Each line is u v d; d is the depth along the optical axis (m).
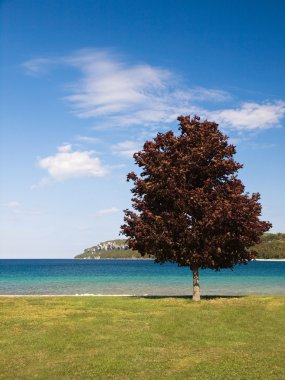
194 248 25.86
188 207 25.59
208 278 79.62
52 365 12.84
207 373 12.05
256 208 26.08
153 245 26.31
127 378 11.72
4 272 118.69
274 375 11.83
